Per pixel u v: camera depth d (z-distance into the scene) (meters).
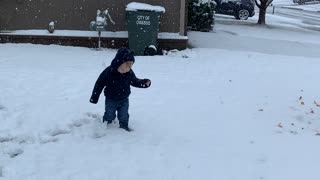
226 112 3.90
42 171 2.67
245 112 3.92
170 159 2.86
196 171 2.70
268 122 3.65
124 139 3.17
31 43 6.91
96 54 6.46
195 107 4.02
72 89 4.41
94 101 3.21
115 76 3.17
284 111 4.00
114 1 6.99
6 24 6.87
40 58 5.93
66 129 3.33
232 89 4.75
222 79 5.22
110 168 2.72
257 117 3.79
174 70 5.59
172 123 3.55
